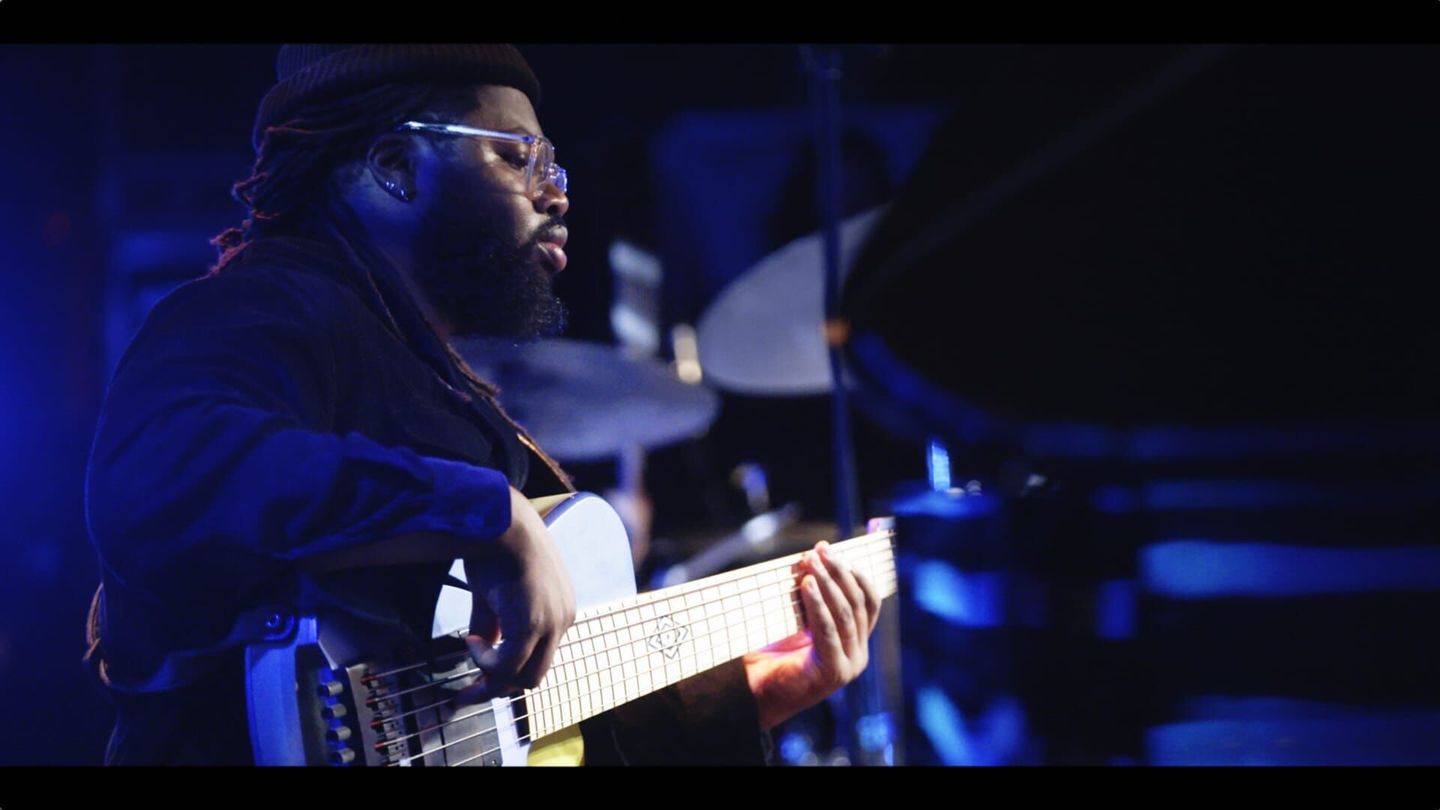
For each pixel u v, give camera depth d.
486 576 1.22
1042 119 1.16
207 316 1.21
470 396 1.47
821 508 5.09
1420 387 1.22
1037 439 1.91
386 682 1.21
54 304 3.92
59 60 3.98
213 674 1.20
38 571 3.71
